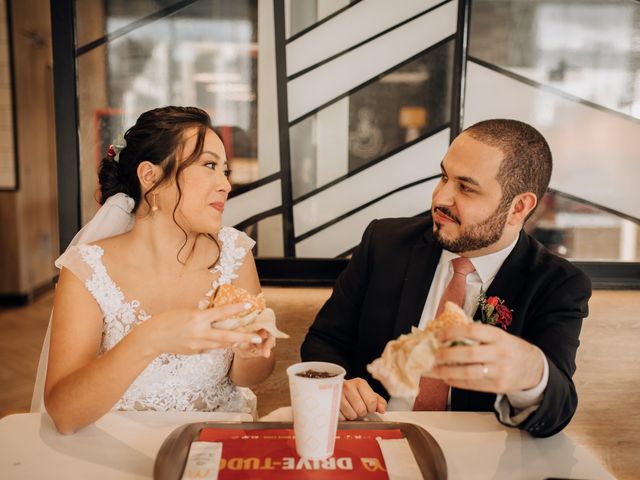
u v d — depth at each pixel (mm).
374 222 1903
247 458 1061
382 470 1033
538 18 2562
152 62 2635
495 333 987
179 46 2633
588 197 2641
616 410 2266
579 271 1524
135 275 1543
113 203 1649
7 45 5480
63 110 2590
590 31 2564
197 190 1463
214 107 2664
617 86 2588
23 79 5789
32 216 6004
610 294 2389
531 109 2609
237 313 1113
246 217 2701
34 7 6062
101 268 1500
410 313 1628
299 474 1012
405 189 2658
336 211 2684
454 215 1465
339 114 2639
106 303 1485
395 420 1305
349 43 2602
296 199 2684
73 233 2629
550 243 2670
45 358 1630
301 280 2580
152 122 1486
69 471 1057
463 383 1009
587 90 2594
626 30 2559
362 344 1703
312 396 1021
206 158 1473
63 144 2600
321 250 2699
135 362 1121
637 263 2607
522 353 1023
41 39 6254
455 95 2588
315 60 2619
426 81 2602
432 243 1697
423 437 1117
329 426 1047
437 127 2621
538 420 1160
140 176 1503
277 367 2303
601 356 2275
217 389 1624
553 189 2643
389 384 954
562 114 2609
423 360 946
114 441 1180
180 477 998
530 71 2592
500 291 1532
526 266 1554
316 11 2600
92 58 2615
